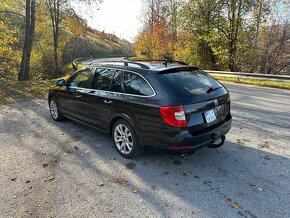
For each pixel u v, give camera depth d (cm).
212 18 2288
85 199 321
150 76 383
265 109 748
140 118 385
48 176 376
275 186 343
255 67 2245
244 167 395
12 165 410
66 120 641
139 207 304
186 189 339
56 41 2477
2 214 294
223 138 421
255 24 2103
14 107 777
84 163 416
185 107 347
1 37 1513
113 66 456
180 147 353
